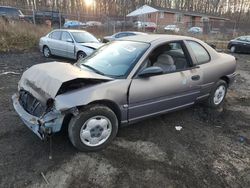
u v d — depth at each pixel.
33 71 3.54
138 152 3.35
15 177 2.74
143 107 3.60
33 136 3.60
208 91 4.69
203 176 2.95
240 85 7.59
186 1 65.69
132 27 26.23
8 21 14.93
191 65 4.22
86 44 9.80
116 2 51.62
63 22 20.59
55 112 2.93
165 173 2.95
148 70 3.43
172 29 29.41
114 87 3.24
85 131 3.14
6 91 5.80
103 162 3.09
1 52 12.30
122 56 3.79
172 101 3.98
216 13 65.94
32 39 14.16
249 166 3.21
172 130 4.07
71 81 3.08
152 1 58.84
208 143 3.74
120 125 3.53
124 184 2.74
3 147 3.29
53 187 2.63
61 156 3.15
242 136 4.05
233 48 18.55
